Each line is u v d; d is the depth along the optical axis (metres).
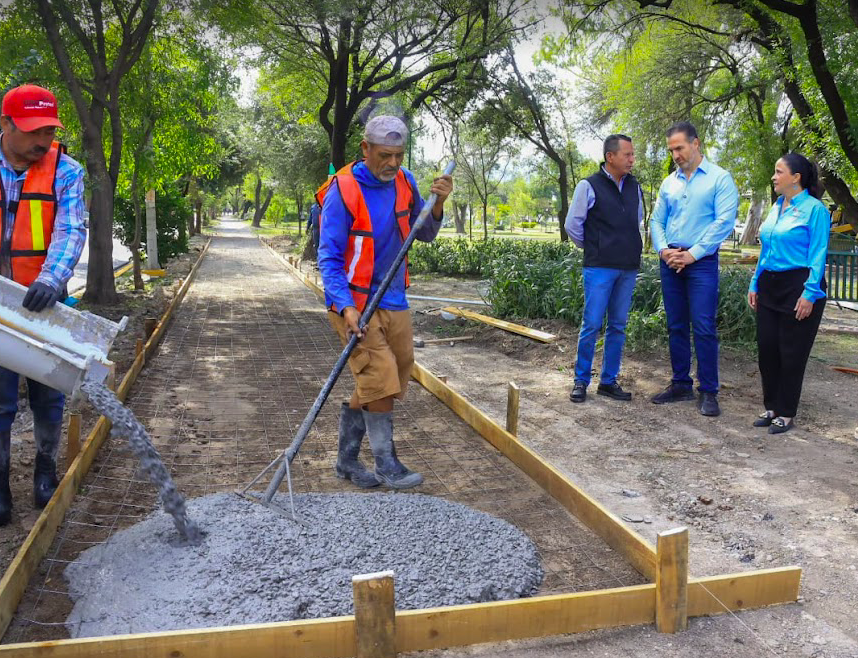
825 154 11.88
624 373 6.32
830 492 3.76
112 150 10.07
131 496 3.37
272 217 63.75
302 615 2.38
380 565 2.67
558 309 8.44
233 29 11.36
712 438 4.65
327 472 3.80
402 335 3.52
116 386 5.10
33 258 3.01
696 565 2.97
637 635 2.42
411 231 3.24
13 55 8.78
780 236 4.65
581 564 2.87
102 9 10.05
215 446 4.19
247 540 2.75
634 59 17.66
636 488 3.82
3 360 2.67
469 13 15.34
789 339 4.67
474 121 19.08
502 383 6.10
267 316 9.75
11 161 2.96
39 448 3.26
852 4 8.73
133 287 12.53
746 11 10.99
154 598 2.43
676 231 5.20
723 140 19.83
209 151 14.16
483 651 2.30
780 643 2.40
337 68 17.41
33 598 2.48
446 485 3.64
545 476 3.59
